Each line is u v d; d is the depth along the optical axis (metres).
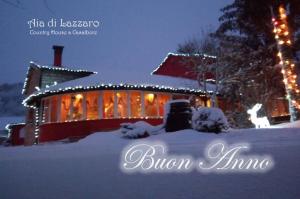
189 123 10.73
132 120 17.62
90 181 2.54
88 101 18.14
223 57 19.98
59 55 26.03
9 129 31.44
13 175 2.97
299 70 18.67
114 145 6.61
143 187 2.24
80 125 17.67
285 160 2.89
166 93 19.12
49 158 4.31
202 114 10.01
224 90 20.06
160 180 2.44
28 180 2.71
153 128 11.22
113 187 2.29
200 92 19.61
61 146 7.57
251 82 20.02
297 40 19.84
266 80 20.30
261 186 2.05
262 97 19.62
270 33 22.56
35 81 24.39
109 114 17.80
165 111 11.29
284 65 15.69
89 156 4.27
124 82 17.84
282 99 21.09
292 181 2.11
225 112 19.56
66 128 17.91
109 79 18.48
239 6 24.02
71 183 2.50
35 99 20.62
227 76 19.55
